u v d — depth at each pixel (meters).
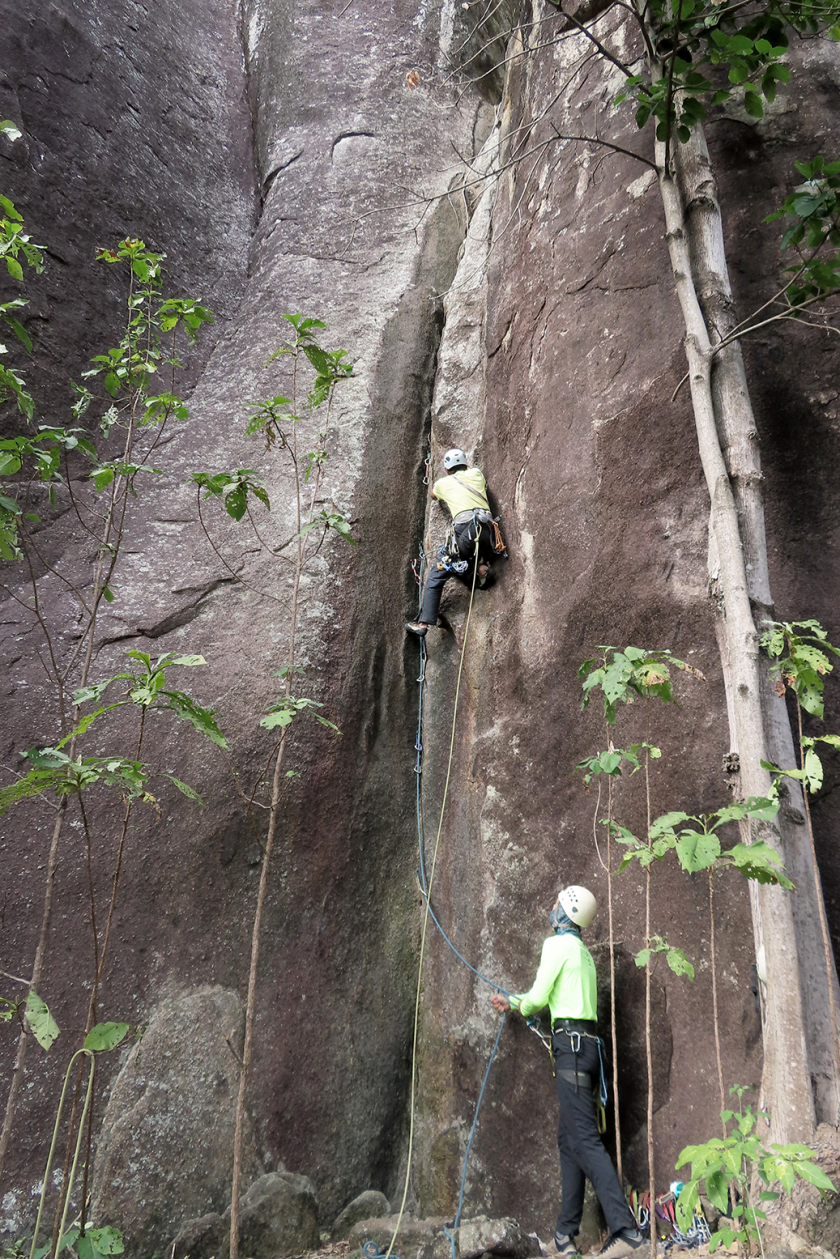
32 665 4.37
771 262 3.89
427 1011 4.56
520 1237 3.32
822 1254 2.31
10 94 5.86
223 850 4.28
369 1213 3.91
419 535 5.84
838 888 3.07
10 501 2.67
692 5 3.43
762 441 3.69
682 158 3.72
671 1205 2.89
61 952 3.76
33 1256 1.96
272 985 4.17
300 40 8.12
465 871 4.65
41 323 5.41
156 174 6.93
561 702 4.28
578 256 4.93
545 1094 3.81
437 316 6.66
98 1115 3.54
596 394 4.48
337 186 7.23
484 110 8.34
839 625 3.33
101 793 4.16
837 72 4.14
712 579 3.13
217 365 6.21
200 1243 3.40
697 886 3.39
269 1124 3.86
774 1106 2.55
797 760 3.22
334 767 4.77
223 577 5.02
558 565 4.51
